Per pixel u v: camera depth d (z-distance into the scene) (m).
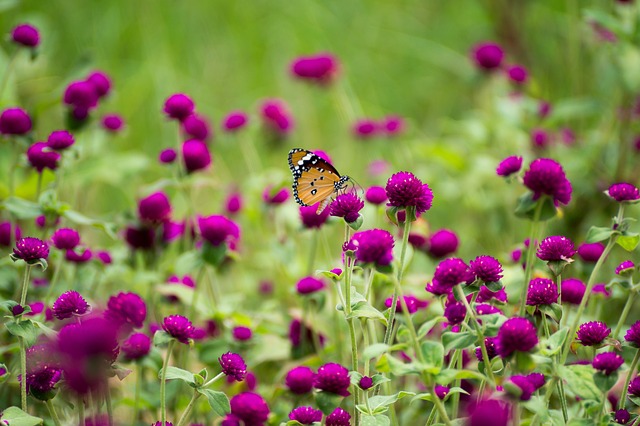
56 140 1.52
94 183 1.89
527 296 1.34
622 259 1.69
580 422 1.28
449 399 1.42
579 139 1.96
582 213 1.80
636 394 1.33
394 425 1.38
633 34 1.73
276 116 1.86
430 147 1.92
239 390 1.48
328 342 1.58
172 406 1.45
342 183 1.47
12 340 1.50
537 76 2.38
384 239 1.27
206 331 1.58
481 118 2.13
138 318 1.34
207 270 1.56
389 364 1.26
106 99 1.68
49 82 2.17
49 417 1.42
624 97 1.79
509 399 1.25
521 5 2.42
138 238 1.60
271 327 1.59
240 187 1.92
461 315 1.29
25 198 1.69
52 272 1.59
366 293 1.35
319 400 1.29
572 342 1.36
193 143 1.62
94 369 1.26
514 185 1.84
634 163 1.86
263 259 1.74
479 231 1.92
